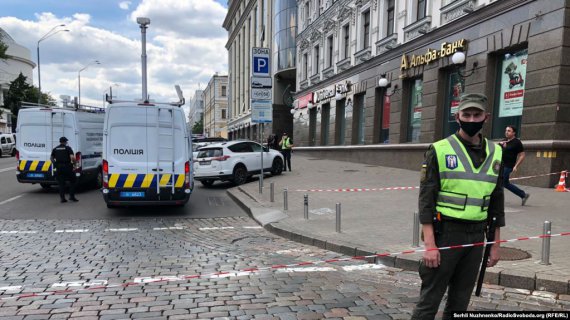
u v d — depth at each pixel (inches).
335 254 240.2
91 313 155.4
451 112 582.6
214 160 566.3
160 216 366.9
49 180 482.9
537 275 175.0
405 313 155.5
